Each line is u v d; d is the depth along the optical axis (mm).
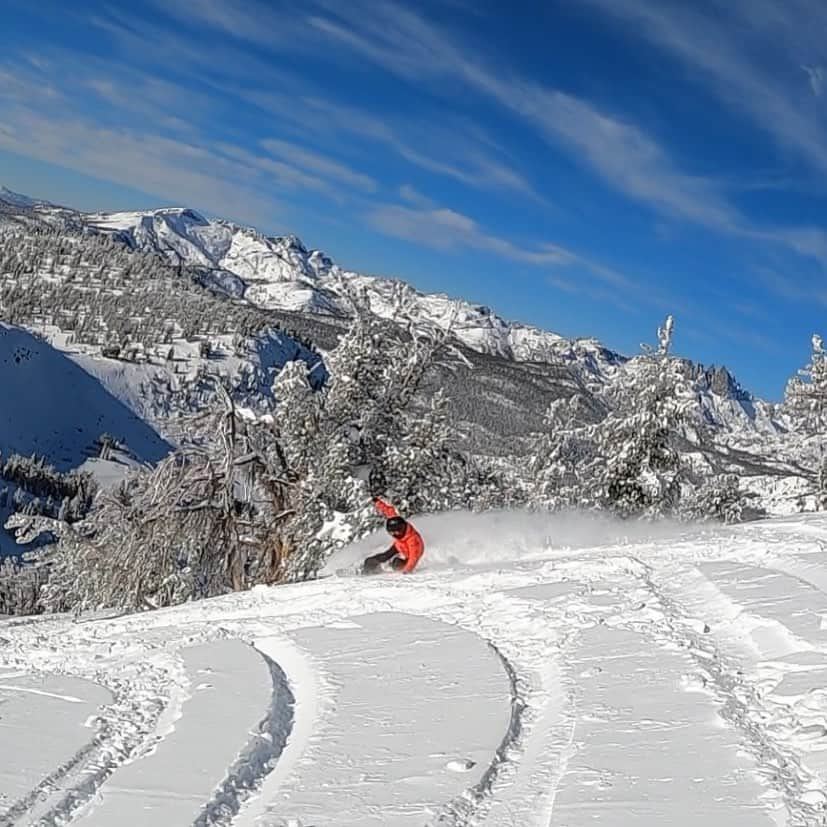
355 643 7707
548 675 6262
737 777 4070
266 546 21984
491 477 25719
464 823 4027
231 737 5328
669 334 26062
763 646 6293
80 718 6082
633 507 25734
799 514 15117
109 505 21281
